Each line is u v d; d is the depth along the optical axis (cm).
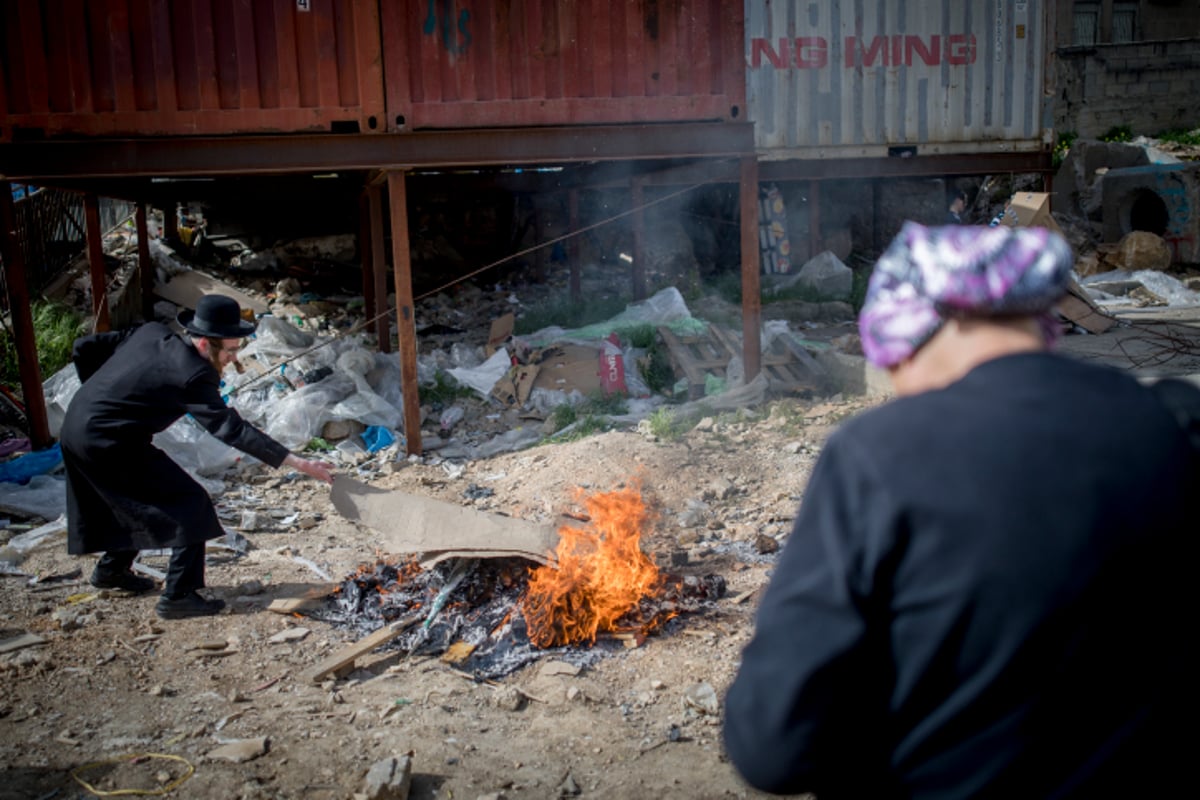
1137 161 2034
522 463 787
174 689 410
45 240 1299
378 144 800
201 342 475
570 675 421
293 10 771
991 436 128
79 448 459
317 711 392
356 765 349
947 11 1466
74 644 451
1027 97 1503
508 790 334
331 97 783
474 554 476
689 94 838
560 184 1413
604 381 984
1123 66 2333
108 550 477
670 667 427
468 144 813
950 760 128
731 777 341
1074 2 2788
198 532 476
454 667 435
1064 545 122
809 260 1569
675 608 479
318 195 1338
